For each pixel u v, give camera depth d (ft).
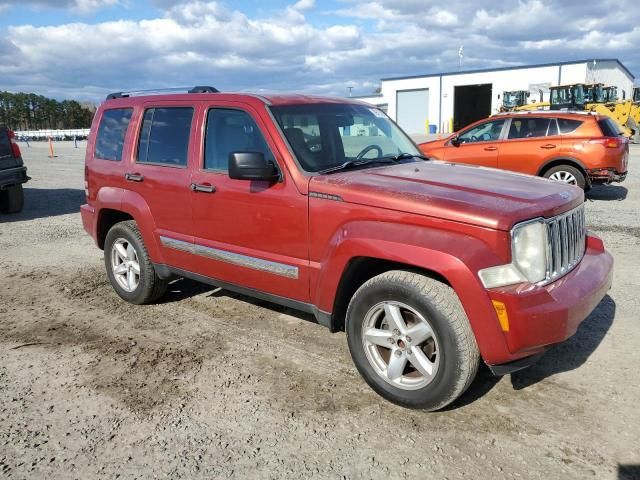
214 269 14.84
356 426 10.82
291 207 12.64
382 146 15.21
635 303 16.62
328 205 11.98
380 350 11.85
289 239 12.84
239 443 10.38
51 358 14.10
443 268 10.11
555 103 95.71
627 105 83.41
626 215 30.22
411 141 16.72
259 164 12.56
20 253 25.11
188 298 18.40
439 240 10.36
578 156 33.47
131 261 17.65
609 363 13.00
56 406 11.79
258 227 13.42
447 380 10.44
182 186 15.11
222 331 15.58
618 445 10.00
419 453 9.94
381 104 190.39
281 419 11.12
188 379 12.85
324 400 11.80
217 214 14.32
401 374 11.34
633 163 58.13
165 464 9.82
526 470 9.40
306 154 13.09
